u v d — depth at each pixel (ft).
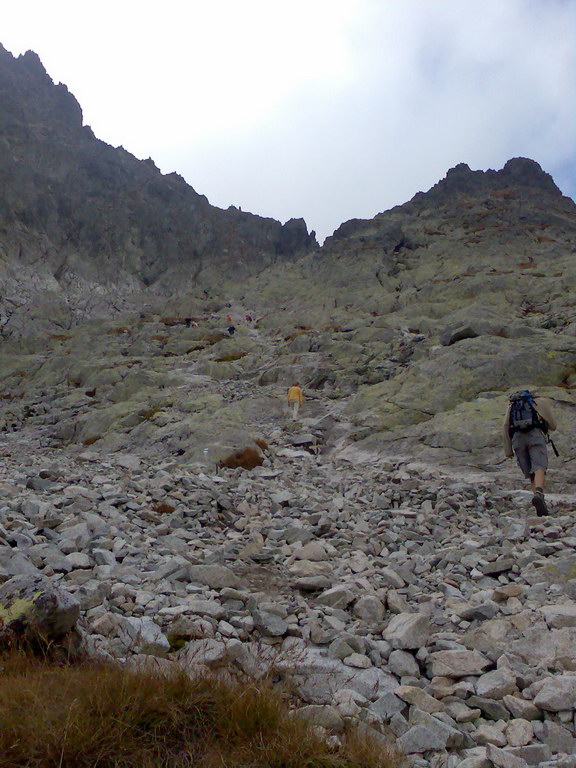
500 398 57.62
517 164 418.10
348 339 129.59
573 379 63.31
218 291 298.76
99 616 15.69
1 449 80.74
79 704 9.85
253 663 13.30
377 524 31.89
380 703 12.67
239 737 10.08
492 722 12.54
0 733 9.17
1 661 11.27
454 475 43.73
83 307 277.23
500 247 262.06
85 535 23.25
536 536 27.43
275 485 41.93
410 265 257.34
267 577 21.97
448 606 19.40
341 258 271.49
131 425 80.48
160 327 189.16
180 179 403.75
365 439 58.23
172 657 13.64
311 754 9.89
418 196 396.16
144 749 9.53
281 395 89.04
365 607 18.30
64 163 345.10
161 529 27.48
